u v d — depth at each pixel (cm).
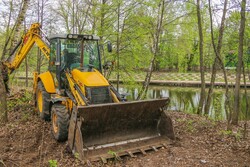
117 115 500
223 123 701
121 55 1103
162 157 478
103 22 1064
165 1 960
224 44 836
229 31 804
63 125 529
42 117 663
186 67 3038
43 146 523
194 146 525
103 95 537
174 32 1317
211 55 1307
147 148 506
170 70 3175
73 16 1456
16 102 844
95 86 532
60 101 574
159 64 2855
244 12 594
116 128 516
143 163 457
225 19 768
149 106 529
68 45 630
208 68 3003
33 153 492
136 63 1116
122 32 1060
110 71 1064
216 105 1035
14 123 652
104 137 506
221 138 567
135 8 1037
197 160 463
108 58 1078
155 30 1074
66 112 542
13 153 487
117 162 459
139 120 538
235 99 681
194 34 1417
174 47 1429
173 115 800
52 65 667
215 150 506
